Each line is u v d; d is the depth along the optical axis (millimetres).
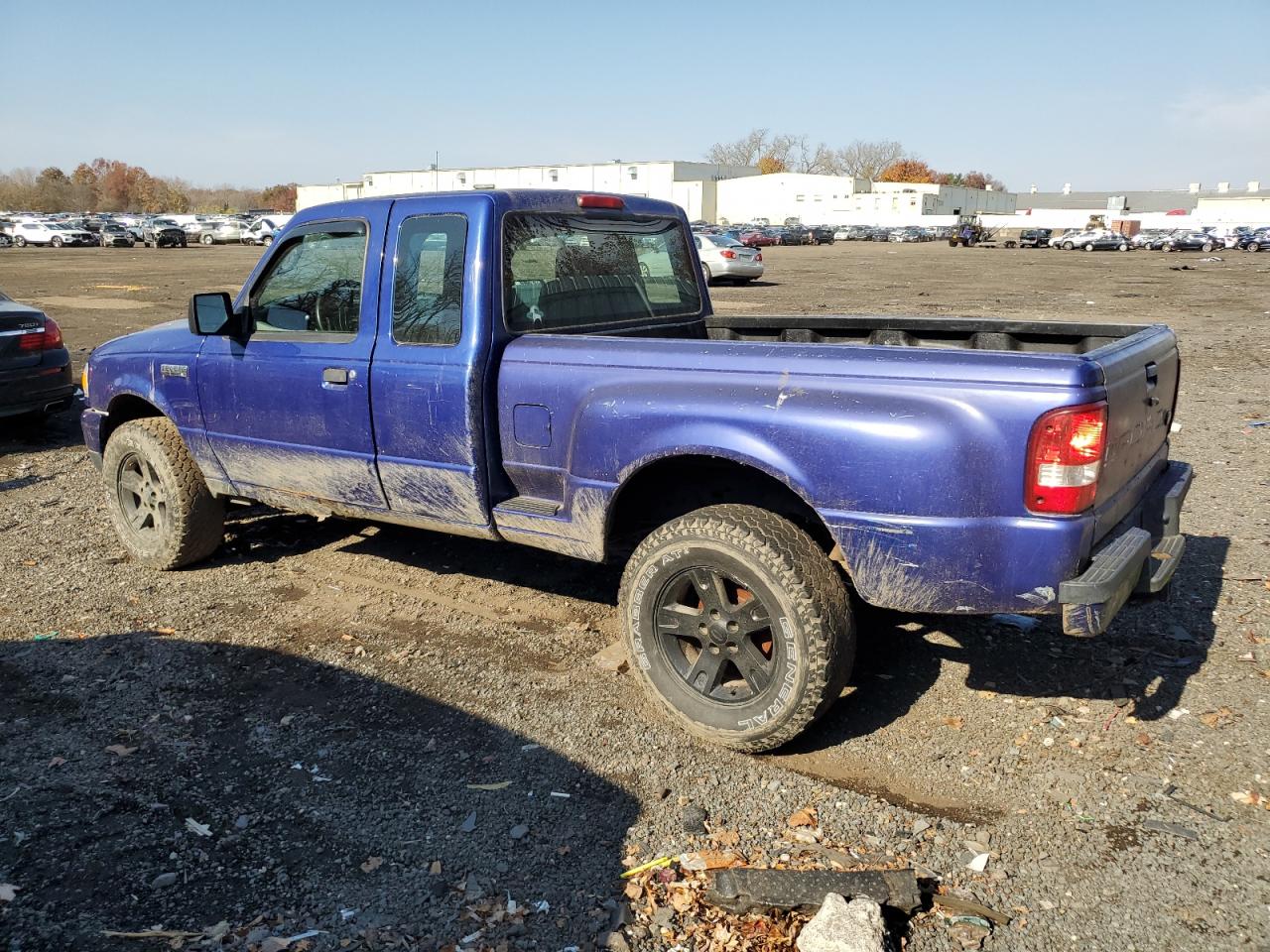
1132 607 4691
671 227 5168
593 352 3744
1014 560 3021
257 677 4141
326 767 3461
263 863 2951
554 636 4543
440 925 2682
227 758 3521
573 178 102812
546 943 2611
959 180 148875
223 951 2586
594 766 3455
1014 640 4391
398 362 4176
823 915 2545
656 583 3588
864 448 3143
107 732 3703
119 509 5559
